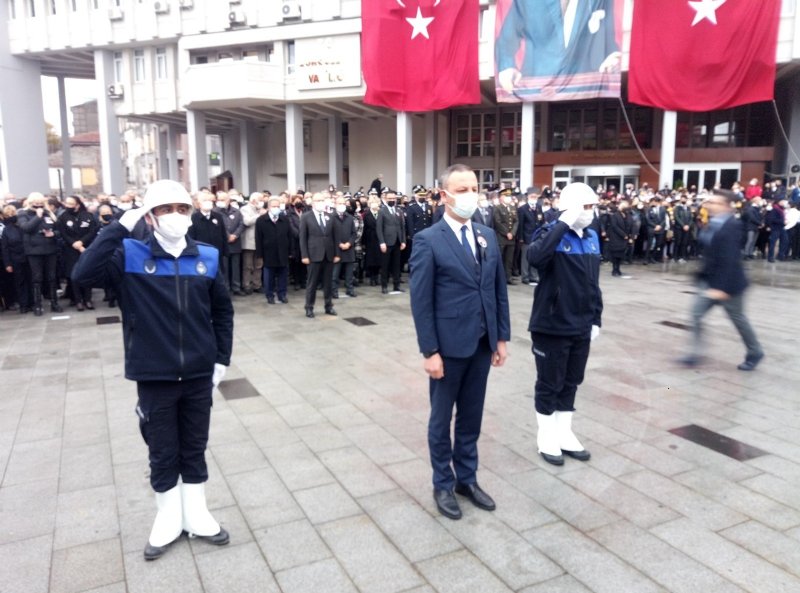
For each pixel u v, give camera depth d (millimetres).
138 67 27922
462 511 3420
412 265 3371
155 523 3078
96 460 4168
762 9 15938
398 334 7922
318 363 6562
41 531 3258
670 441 4371
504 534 3176
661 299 10461
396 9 19172
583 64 17406
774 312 9211
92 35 27172
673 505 3457
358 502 3539
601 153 25781
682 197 16734
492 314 3383
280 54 24297
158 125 36188
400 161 22188
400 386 5754
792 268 14859
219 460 4125
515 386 5688
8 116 28938
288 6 23438
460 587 2736
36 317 9352
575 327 3852
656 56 16766
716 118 25062
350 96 23469
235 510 3455
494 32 18750
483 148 28516
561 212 3793
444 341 3305
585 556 2967
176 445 3041
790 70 19859
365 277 13766
